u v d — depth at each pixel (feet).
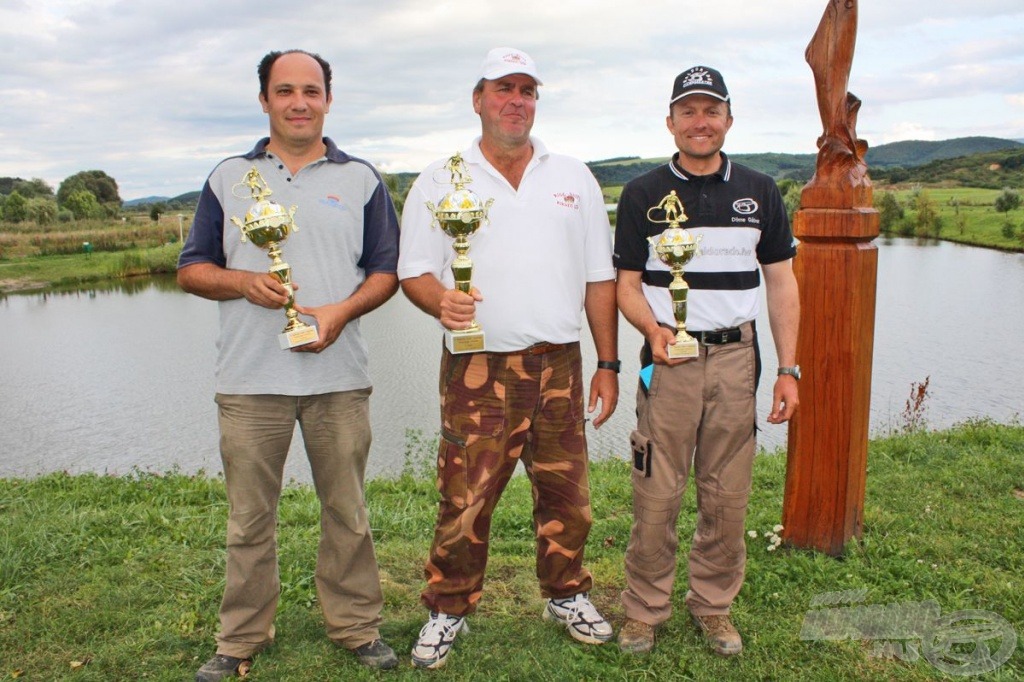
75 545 12.67
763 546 12.85
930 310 75.66
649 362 9.48
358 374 9.16
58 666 9.39
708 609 9.83
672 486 9.44
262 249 8.81
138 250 159.53
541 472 9.46
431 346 57.36
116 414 44.24
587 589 9.96
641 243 9.34
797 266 12.10
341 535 9.23
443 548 9.20
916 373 50.03
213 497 16.25
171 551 12.64
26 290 116.06
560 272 9.00
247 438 8.74
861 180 11.80
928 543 12.54
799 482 12.53
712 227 9.00
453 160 8.38
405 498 16.47
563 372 9.21
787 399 9.55
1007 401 42.96
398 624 10.27
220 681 8.91
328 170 8.90
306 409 8.98
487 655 9.47
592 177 9.56
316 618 10.34
